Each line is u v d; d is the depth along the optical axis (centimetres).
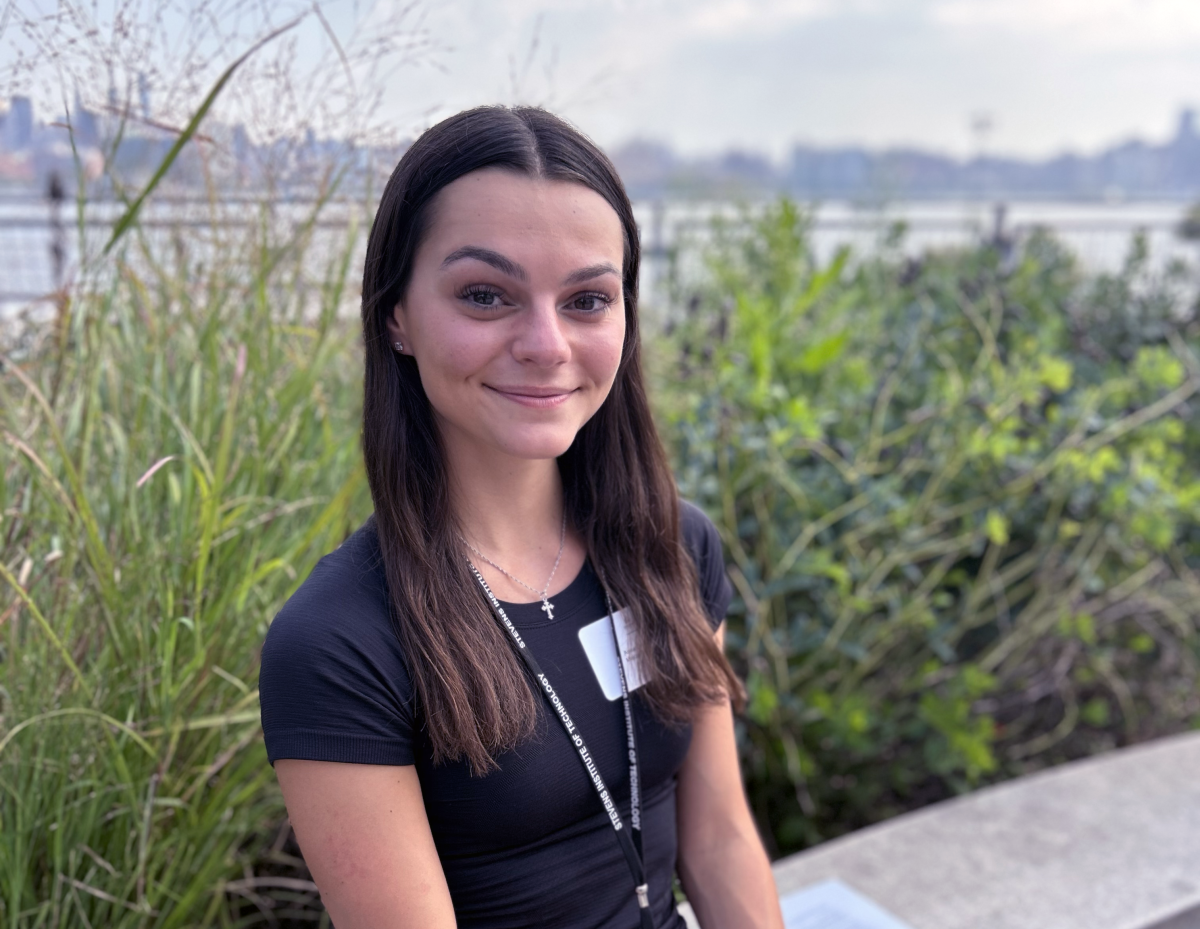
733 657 238
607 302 99
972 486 257
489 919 103
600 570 114
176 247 175
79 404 151
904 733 252
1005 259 428
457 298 94
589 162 96
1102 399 278
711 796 125
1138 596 278
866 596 232
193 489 148
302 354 172
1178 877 194
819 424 244
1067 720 272
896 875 196
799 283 309
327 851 93
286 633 92
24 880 136
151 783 138
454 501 106
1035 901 187
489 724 96
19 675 136
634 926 111
